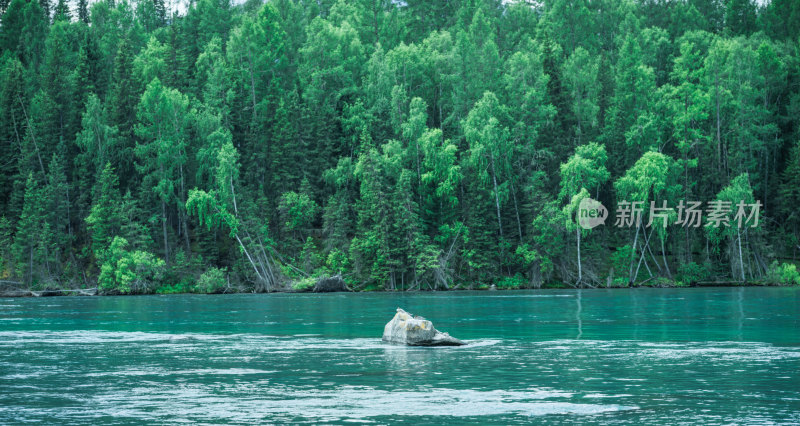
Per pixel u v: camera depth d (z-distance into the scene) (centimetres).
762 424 1592
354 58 12962
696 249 10781
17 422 1652
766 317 4666
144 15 17800
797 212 11019
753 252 10388
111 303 7394
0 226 10544
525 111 11312
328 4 17125
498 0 16762
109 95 12225
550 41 12612
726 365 2483
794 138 11888
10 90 12219
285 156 11444
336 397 1934
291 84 13188
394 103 11356
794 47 13088
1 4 17862
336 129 12094
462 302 6762
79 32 14888
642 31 14062
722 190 10412
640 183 10031
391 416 1700
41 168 11650
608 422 1623
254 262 10331
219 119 11375
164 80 12669
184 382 2189
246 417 1695
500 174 10788
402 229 10200
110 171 10781
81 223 11169
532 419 1658
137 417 1698
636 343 3191
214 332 3925
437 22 16625
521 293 8681
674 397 1905
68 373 2388
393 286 10119
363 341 3378
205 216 10319
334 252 10356
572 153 11275
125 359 2744
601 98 12269
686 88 11431
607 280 10281
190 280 10256
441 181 10831
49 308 6488
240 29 13425
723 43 11925
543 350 2939
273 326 4316
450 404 1833
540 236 10150
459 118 11850
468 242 10294
